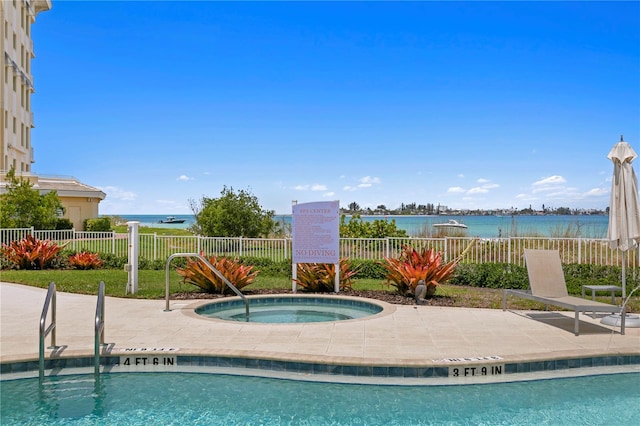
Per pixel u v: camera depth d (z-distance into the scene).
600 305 7.58
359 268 15.62
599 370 6.36
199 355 6.44
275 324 8.30
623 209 8.69
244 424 4.89
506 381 5.95
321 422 4.93
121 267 18.61
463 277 14.26
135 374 6.24
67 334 7.50
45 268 18.30
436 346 6.81
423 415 5.08
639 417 5.05
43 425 4.84
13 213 22.61
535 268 9.12
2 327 8.05
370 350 6.57
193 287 12.87
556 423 4.91
